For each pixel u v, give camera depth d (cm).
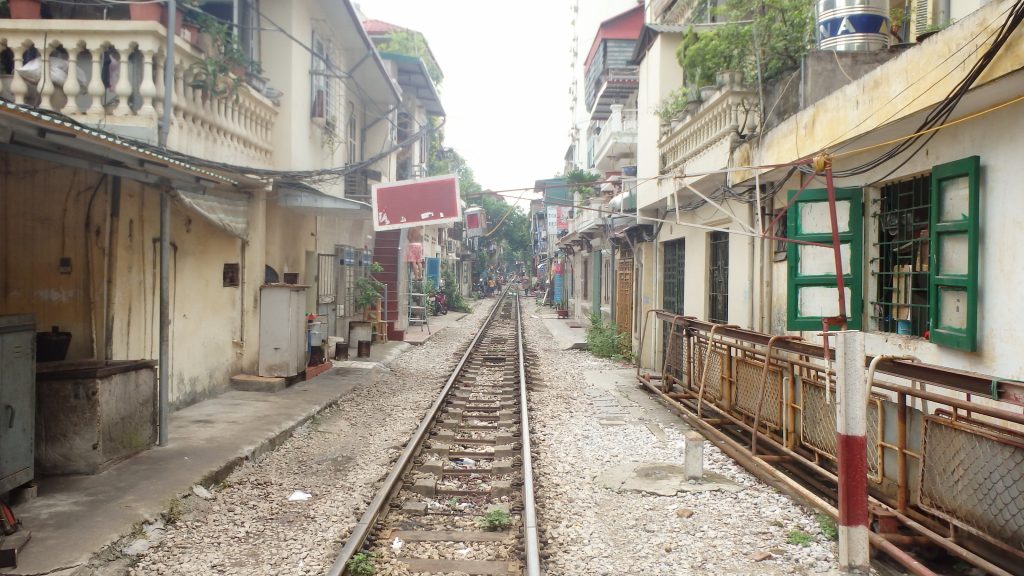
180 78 838
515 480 662
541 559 474
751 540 513
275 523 550
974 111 515
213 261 1011
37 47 780
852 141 616
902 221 634
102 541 467
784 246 835
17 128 470
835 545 498
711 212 1096
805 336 762
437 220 897
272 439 777
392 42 2584
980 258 511
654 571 461
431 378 1355
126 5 833
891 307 655
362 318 1862
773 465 702
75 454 609
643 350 1553
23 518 504
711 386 907
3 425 496
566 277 3638
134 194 793
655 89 1303
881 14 764
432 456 765
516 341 2059
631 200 1526
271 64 1145
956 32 473
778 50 906
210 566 466
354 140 1742
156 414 718
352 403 1058
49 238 727
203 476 618
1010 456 394
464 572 463
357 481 662
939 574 454
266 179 1021
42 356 701
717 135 936
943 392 541
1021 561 402
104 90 793
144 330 821
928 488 464
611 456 757
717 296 1107
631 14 2464
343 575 448
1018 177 475
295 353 1137
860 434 446
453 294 3706
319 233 1455
